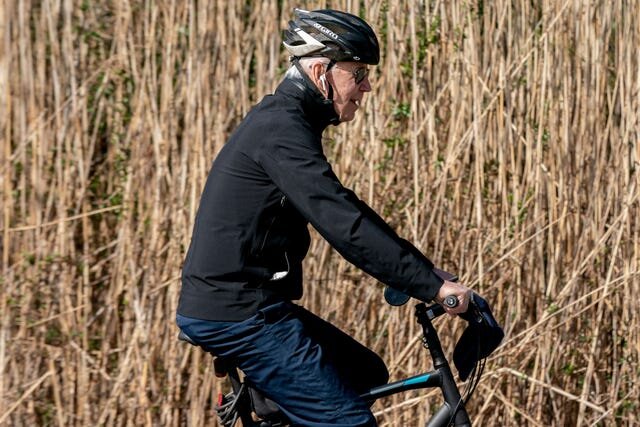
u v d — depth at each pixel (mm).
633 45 10359
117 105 9633
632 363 9930
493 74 10188
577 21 10344
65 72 9703
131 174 9281
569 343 9883
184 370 9070
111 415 8609
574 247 10109
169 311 8984
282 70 9883
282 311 5934
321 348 6012
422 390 9359
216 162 5996
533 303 9930
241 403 6301
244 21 10109
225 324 5859
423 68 10039
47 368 8828
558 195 10062
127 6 9719
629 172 10172
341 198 5602
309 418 6016
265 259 5883
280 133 5703
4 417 8359
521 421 9680
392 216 9594
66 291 8914
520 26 10414
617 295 10016
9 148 9195
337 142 9727
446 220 9633
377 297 9406
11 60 9391
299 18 6016
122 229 9086
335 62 5883
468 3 10062
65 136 9375
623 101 10242
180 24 9867
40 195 9180
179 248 9078
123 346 8938
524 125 10266
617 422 9992
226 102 9672
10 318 8766
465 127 10039
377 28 10094
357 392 6383
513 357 9555
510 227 9867
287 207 5844
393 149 9672
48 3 9609
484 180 9992
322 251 9383
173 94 9633
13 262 9055
